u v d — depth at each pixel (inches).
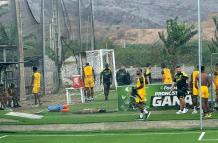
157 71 4483.3
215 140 1584.6
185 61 4660.4
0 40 3257.9
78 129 1924.2
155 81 4443.9
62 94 3538.4
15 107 2691.9
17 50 3065.9
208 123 1857.8
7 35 3280.0
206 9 6678.2
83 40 4448.8
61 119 2086.6
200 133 1736.0
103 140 1678.2
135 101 1998.0
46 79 3516.2
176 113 2094.0
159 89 2258.9
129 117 2044.8
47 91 3513.8
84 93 2962.6
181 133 1756.9
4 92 2618.1
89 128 1919.3
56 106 2421.3
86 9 4557.1
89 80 2957.7
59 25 3715.6
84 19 4507.9
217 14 6589.6
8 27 3388.3
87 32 4453.7
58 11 3735.2
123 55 5659.5
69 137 1775.3
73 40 4067.4
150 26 7066.9
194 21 6958.7
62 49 3767.2
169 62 4603.8
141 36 6584.6
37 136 1831.9
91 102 2878.9
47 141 1705.2
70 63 3777.1
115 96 3302.2
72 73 3745.1
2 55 3085.6
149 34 6604.3
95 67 3769.7
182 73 2085.4
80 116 2154.3
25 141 1722.4
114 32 6875.0
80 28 4126.5
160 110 2253.9
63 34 3853.3
